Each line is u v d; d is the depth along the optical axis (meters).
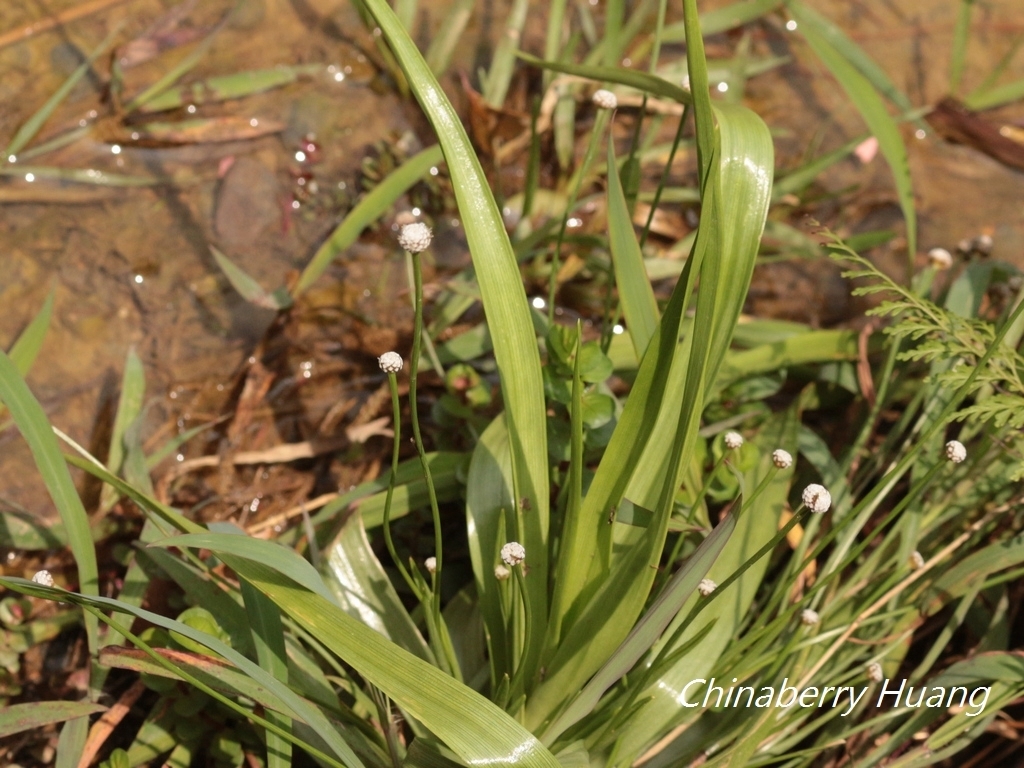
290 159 0.91
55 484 0.63
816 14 1.04
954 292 0.75
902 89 1.06
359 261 0.86
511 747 0.58
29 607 0.70
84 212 0.86
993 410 0.64
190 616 0.65
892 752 0.68
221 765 0.66
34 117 0.87
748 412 0.75
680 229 0.91
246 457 0.75
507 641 0.65
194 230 0.86
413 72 0.59
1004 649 0.70
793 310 0.87
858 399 0.76
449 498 0.72
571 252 0.85
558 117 0.92
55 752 0.68
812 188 0.96
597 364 0.67
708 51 1.07
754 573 0.68
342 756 0.59
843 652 0.69
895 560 0.70
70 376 0.78
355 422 0.77
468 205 0.60
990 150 1.01
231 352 0.79
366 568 0.67
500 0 1.07
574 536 0.61
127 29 0.97
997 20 1.14
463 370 0.73
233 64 0.97
